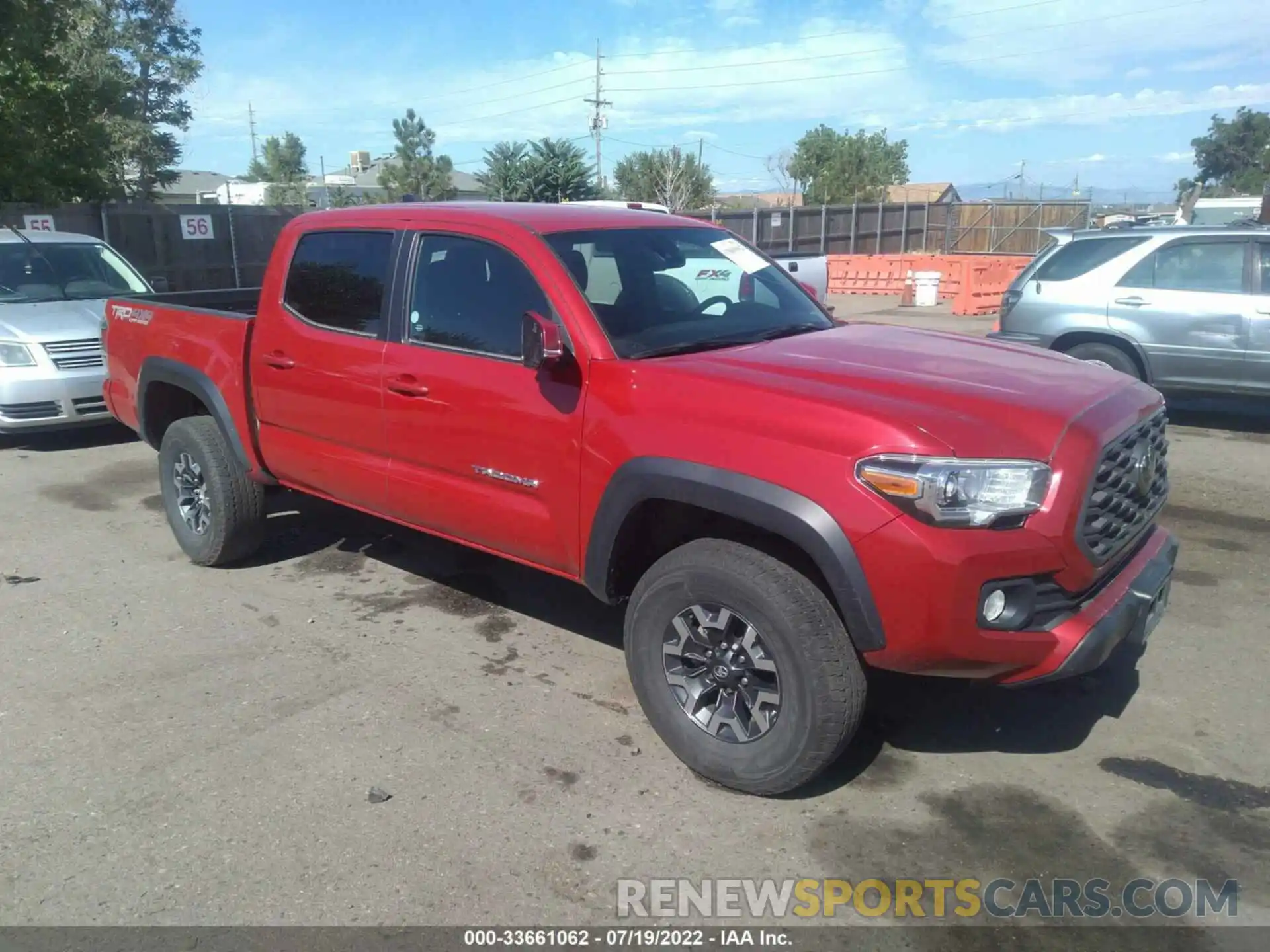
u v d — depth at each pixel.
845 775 3.67
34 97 12.88
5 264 9.65
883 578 3.08
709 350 3.93
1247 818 3.39
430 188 43.84
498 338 4.09
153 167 31.23
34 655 4.74
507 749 3.86
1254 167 63.41
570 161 27.77
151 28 31.11
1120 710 4.12
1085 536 3.20
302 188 53.38
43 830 3.40
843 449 3.13
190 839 3.33
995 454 3.07
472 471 4.20
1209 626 4.92
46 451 8.95
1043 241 36.50
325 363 4.76
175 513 5.88
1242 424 9.34
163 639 4.90
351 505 4.98
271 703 4.25
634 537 3.83
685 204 44.28
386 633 4.95
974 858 3.20
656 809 3.47
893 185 65.38
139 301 6.18
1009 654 3.15
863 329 4.55
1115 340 8.98
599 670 4.53
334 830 3.37
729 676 3.49
